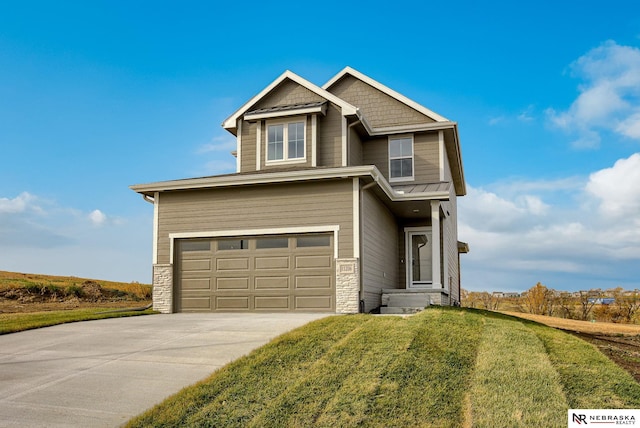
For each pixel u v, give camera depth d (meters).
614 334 15.59
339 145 19.02
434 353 8.91
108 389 7.76
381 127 21.61
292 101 19.70
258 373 8.08
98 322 13.55
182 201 16.95
